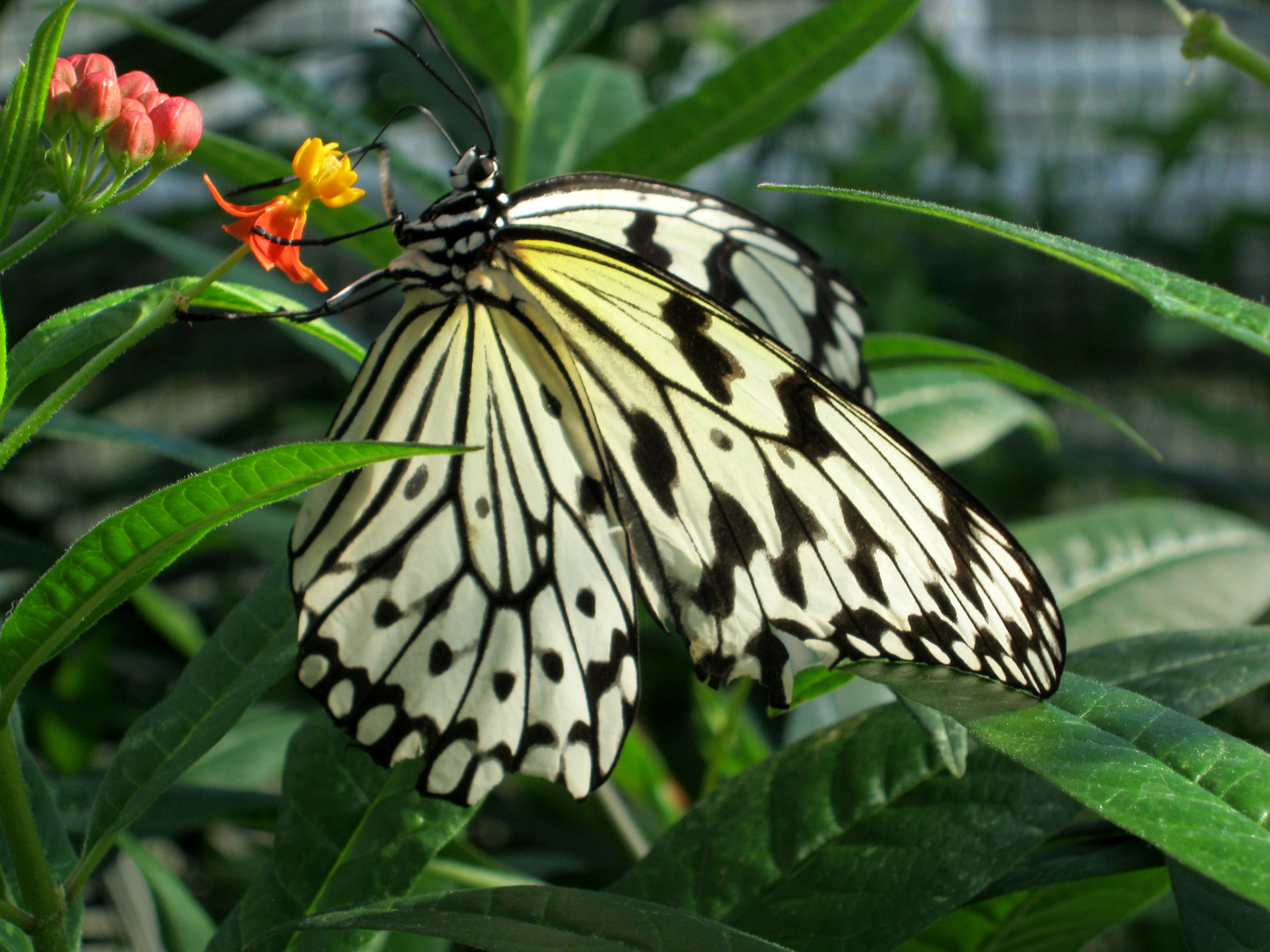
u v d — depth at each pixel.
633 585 0.38
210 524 0.34
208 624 0.69
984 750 0.38
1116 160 1.17
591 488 0.38
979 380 0.45
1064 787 0.34
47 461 0.80
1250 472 1.08
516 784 0.60
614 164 0.44
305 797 0.38
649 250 0.40
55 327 0.36
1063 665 0.35
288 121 0.78
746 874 0.38
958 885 0.37
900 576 0.36
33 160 0.35
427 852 0.38
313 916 0.36
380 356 0.37
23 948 0.36
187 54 0.57
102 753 0.62
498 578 0.37
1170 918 0.45
